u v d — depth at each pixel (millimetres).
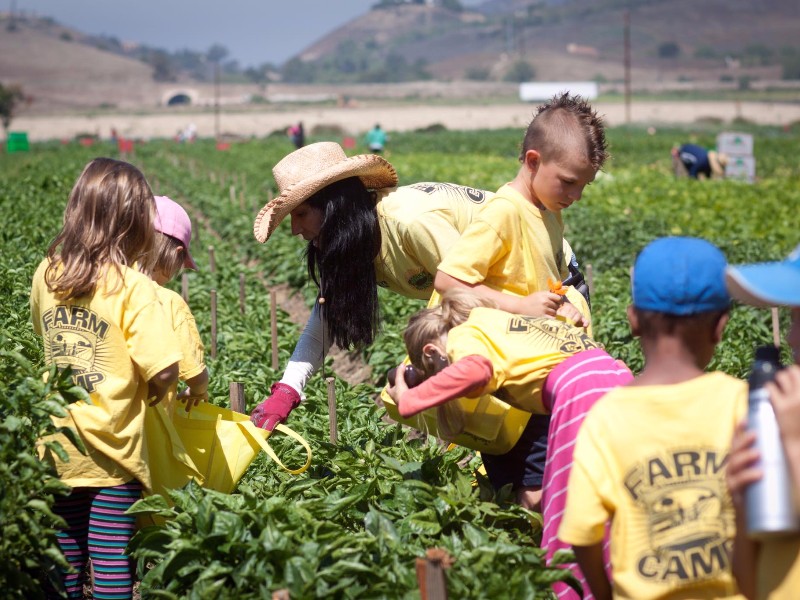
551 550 4160
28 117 143750
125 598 4402
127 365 4352
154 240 4711
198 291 11523
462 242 4777
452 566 3859
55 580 4180
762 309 10336
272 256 15891
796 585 2949
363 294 5375
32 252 10609
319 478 5590
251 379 7875
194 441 4898
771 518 2768
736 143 30656
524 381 4359
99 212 4340
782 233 17891
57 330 4391
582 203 22141
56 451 4098
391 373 4844
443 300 4723
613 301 10523
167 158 48125
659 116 135000
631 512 3311
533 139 4703
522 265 4859
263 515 4301
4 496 3967
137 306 4324
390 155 47594
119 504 4383
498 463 4945
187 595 4078
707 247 3354
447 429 4730
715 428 3279
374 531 4309
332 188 5250
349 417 6965
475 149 59250
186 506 4414
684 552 3244
